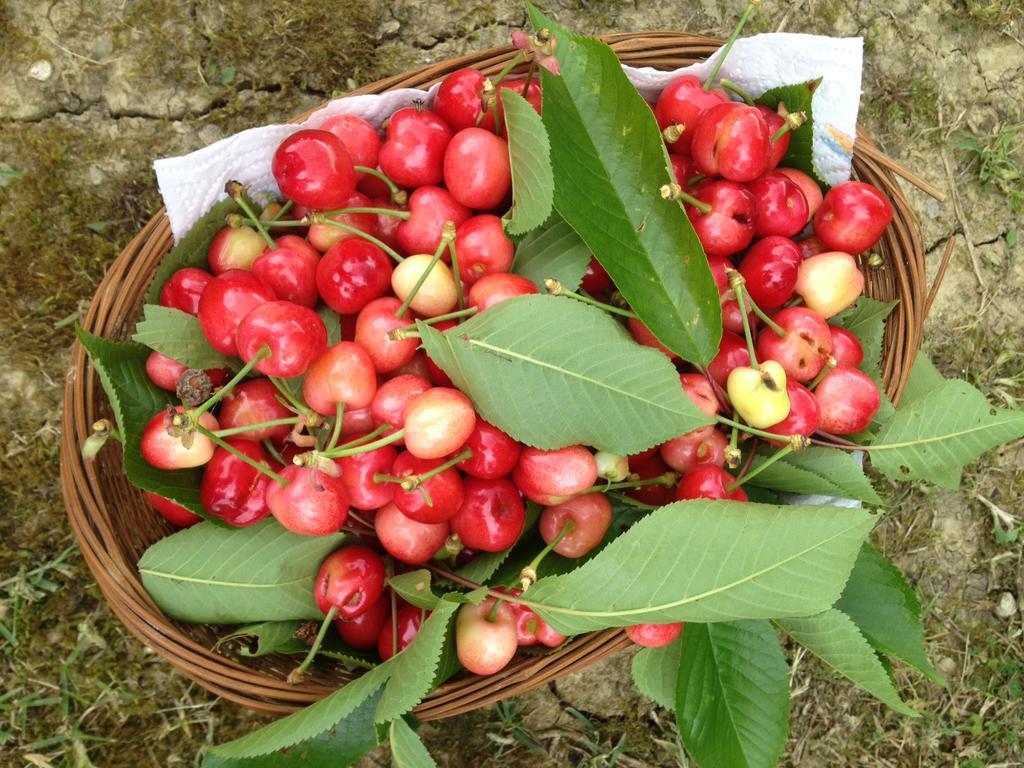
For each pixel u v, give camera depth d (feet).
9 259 1.17
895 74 1.40
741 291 0.83
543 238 0.90
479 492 0.86
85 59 1.20
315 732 0.77
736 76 0.99
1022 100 1.43
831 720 1.40
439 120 0.91
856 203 0.94
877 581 0.97
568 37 0.79
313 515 0.82
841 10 1.38
